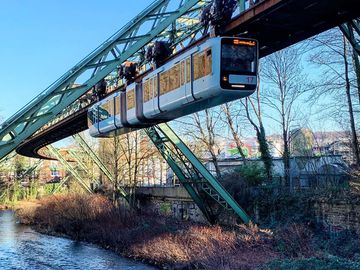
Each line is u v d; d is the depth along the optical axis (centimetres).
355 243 2123
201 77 1981
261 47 2272
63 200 5528
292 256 2028
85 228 4278
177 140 3312
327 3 1716
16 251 3684
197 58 2033
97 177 6781
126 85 3158
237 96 1961
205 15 2195
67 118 4394
